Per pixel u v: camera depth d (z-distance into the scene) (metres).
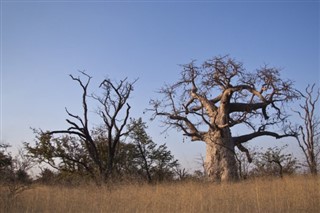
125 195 11.41
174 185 14.30
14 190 10.95
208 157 24.27
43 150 27.59
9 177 13.05
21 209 9.71
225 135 24.25
